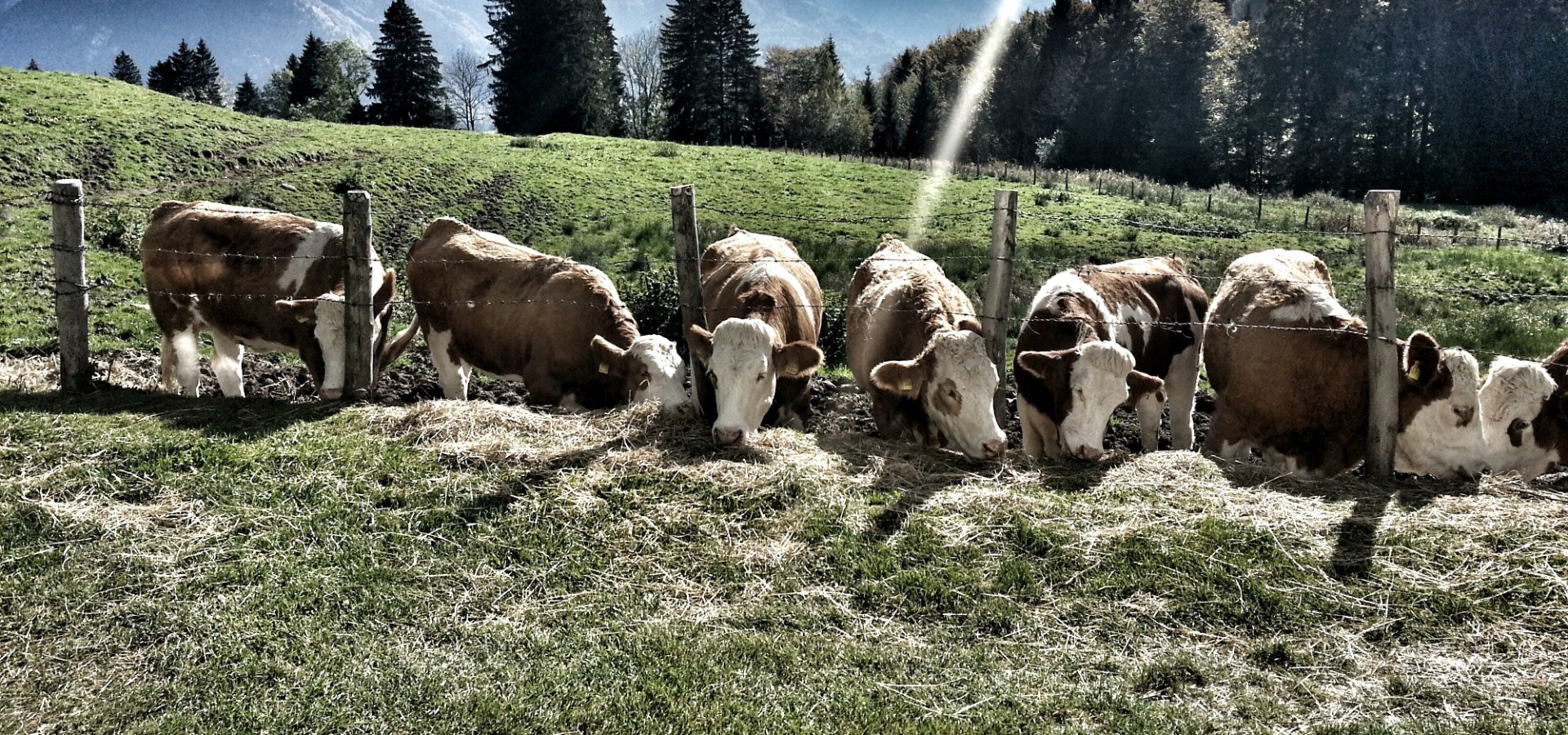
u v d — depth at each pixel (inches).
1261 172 2997.0
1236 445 319.9
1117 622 208.1
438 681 185.5
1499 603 210.5
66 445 277.6
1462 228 1713.8
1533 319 652.7
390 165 1405.0
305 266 375.2
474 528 240.1
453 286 386.9
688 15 3503.9
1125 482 264.1
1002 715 177.8
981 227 1284.4
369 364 340.5
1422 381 272.2
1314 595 214.5
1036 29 4192.9
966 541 235.6
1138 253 1083.3
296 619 204.8
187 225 395.9
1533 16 2603.3
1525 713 179.5
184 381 404.8
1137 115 3193.9
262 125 1684.3
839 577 223.6
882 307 334.0
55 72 1753.2
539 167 1521.9
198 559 226.1
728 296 362.3
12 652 193.0
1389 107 2785.4
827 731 173.5
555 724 174.6
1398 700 183.6
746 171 1713.8
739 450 282.4
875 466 274.7
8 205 973.8
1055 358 287.9
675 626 205.8
